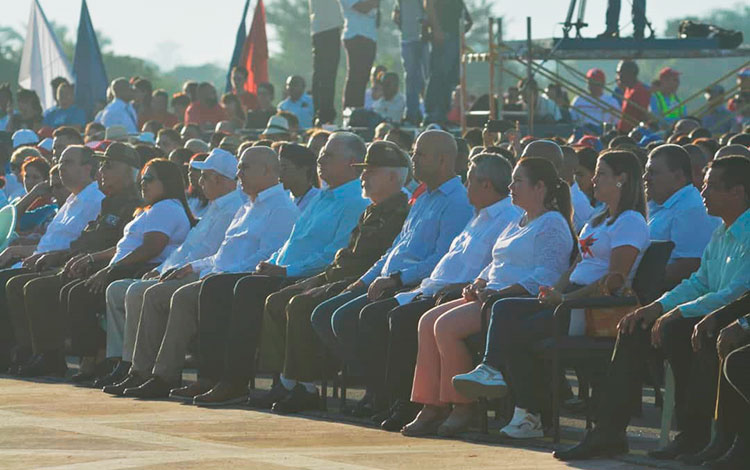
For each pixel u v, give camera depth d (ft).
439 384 45.91
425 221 50.39
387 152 52.19
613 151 44.86
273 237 56.29
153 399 54.60
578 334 43.75
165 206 60.13
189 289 54.95
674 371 41.32
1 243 68.13
